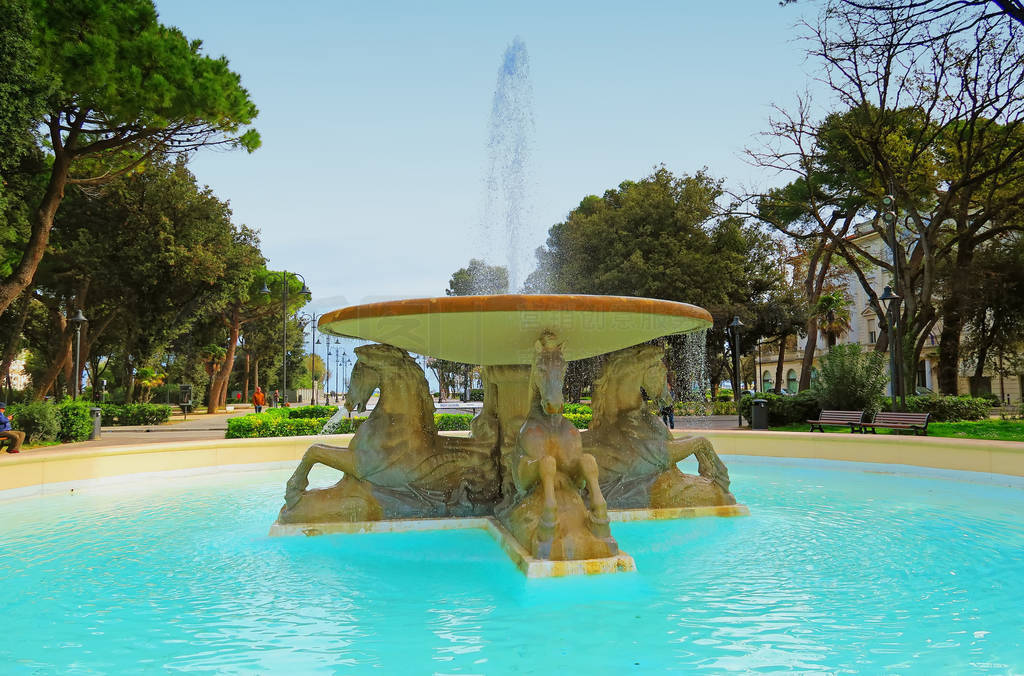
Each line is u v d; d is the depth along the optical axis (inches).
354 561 169.0
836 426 602.2
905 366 772.0
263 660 106.3
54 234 943.0
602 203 1293.1
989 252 968.3
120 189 934.4
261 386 2399.1
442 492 212.4
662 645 110.4
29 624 125.1
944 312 880.3
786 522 210.1
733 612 127.2
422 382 216.7
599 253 1149.1
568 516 160.6
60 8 565.6
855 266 954.7
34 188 737.0
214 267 1027.9
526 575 149.6
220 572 160.4
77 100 603.2
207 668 103.2
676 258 1068.5
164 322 1038.4
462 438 221.8
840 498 256.7
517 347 187.9
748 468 361.4
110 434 727.7
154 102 604.4
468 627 120.5
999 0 585.3
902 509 232.7
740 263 1155.3
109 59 574.2
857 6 648.4
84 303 1005.8
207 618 127.6
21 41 499.5
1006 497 258.5
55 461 294.2
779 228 1000.2
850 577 150.3
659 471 220.4
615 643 111.6
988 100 690.8
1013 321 992.2
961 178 747.4
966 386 1524.4
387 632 118.6
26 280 618.5
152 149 718.5
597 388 227.0
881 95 739.4
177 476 342.0
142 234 973.2
